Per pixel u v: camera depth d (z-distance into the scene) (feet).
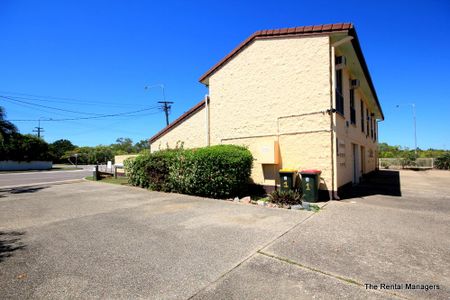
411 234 15.98
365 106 55.36
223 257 12.84
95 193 35.68
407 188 37.29
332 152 27.76
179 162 32.32
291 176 27.91
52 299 9.41
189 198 29.60
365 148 54.39
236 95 35.91
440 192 33.22
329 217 20.03
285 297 9.39
